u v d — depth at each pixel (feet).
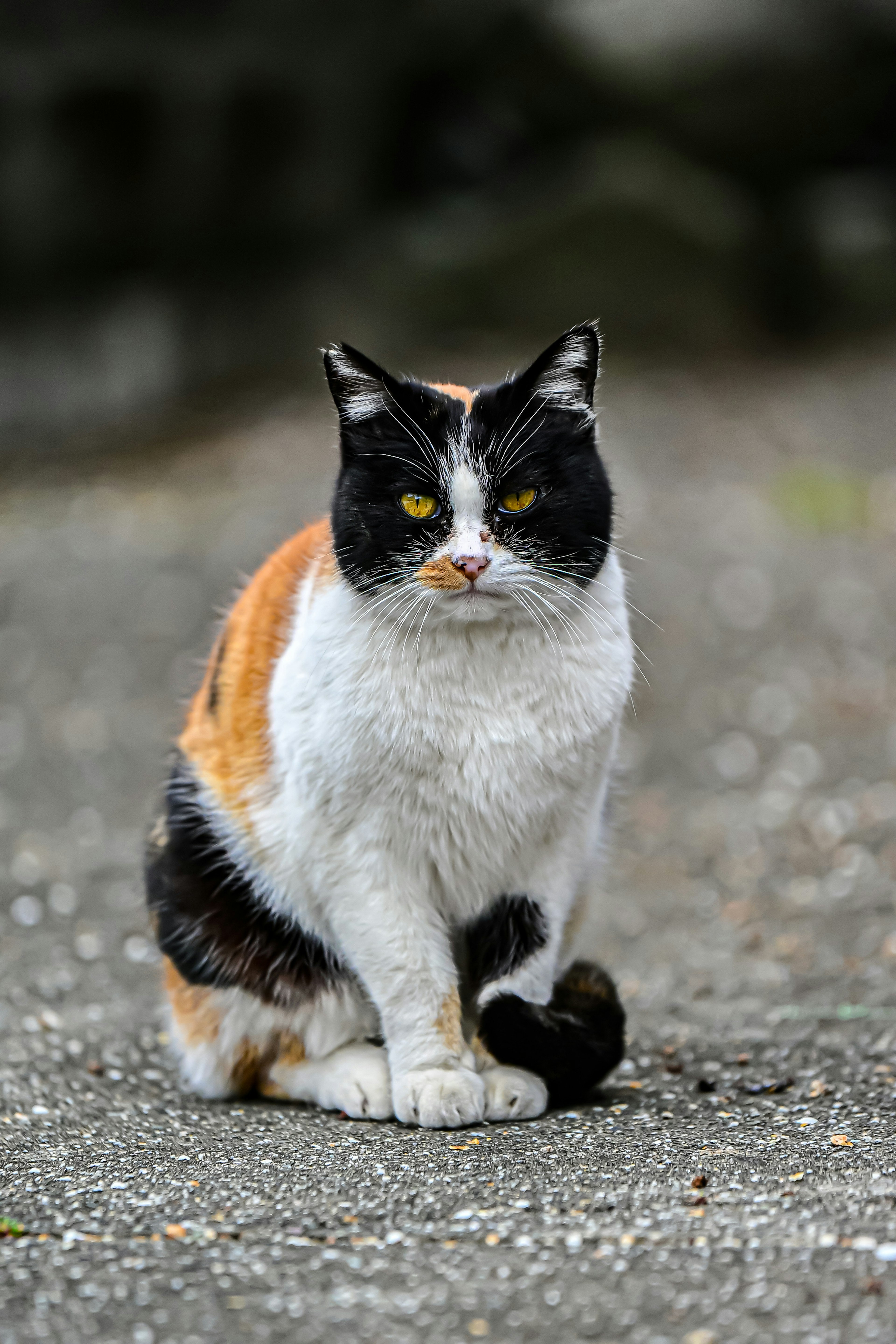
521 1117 12.84
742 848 26.23
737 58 63.05
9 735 34.76
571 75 64.18
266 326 66.33
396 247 66.23
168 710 35.55
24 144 60.85
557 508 12.57
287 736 12.87
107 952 21.76
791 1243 9.11
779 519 45.32
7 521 51.70
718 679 35.12
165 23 60.29
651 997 18.97
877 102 64.64
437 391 13.34
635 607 14.69
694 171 66.28
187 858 14.12
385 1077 13.37
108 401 64.59
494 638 12.42
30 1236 9.64
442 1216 9.81
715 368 62.28
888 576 40.63
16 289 64.54
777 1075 14.11
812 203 67.51
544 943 13.26
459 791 12.44
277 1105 14.07
